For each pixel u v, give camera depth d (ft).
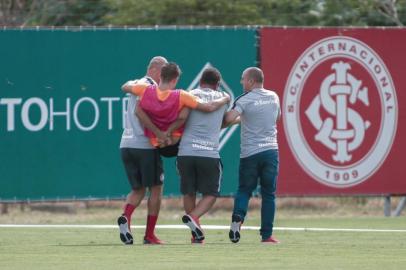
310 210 188.03
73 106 165.07
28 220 170.50
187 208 118.32
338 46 171.01
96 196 165.48
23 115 163.94
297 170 169.37
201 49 166.81
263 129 118.21
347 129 171.32
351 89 171.42
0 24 226.99
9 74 163.32
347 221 161.89
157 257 102.99
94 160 165.48
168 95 115.24
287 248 113.09
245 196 118.62
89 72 165.37
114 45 165.48
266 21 234.17
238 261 99.40
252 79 118.62
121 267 93.86
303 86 169.68
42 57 164.25
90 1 244.83
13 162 163.63
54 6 242.37
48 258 102.27
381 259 101.81
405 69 173.17
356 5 233.96
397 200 198.18
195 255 104.99
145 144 116.98
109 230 144.46
